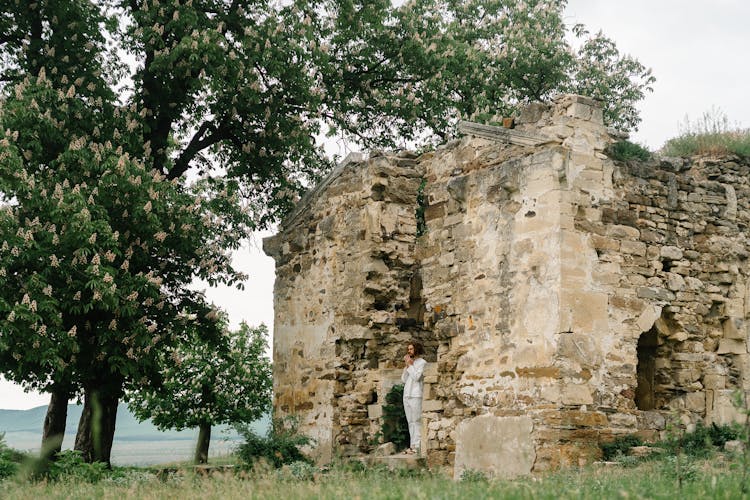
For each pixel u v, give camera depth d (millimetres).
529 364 13148
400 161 17422
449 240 15062
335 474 11031
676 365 14016
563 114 13633
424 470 13734
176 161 19953
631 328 13398
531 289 13336
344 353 17203
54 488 10484
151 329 16500
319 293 18172
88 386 16750
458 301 14656
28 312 14375
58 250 15414
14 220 15117
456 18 25219
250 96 18375
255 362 24578
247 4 19391
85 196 15852
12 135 15492
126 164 16031
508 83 24516
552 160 13273
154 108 18688
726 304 14453
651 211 13977
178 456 14031
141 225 16375
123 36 19406
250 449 15500
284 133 19344
